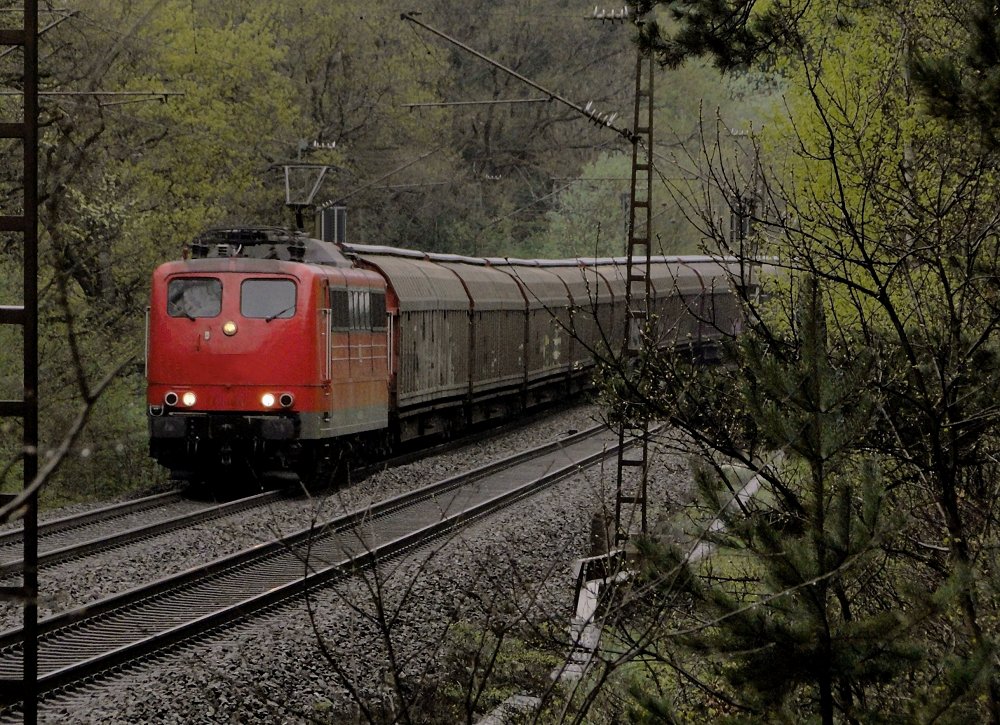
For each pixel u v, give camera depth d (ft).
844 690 48.37
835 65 108.58
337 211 280.72
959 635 50.98
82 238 194.29
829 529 47.19
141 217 224.53
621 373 77.00
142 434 211.82
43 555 116.67
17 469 175.42
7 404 43.06
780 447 48.62
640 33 86.84
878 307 85.15
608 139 460.14
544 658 85.56
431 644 92.63
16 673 83.05
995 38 54.39
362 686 86.33
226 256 159.84
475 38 449.48
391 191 379.55
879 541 46.80
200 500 157.79
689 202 77.10
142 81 254.68
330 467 170.30
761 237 75.31
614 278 293.64
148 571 116.37
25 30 43.55
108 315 214.48
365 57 352.28
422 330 201.36
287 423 155.84
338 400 164.66
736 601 47.88
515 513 147.02
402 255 211.61
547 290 264.11
